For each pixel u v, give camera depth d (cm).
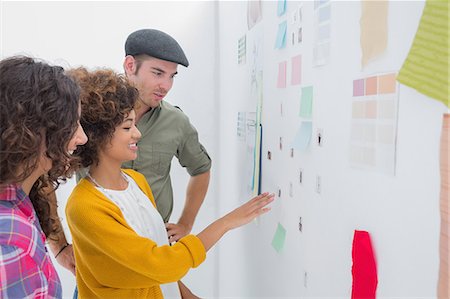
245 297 211
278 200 153
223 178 255
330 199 105
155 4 253
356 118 90
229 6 231
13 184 80
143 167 168
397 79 72
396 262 76
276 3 151
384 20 78
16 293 74
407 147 72
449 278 62
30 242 78
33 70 79
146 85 158
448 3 61
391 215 77
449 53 61
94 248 114
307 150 121
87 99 110
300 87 126
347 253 96
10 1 241
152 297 125
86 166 117
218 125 264
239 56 211
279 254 153
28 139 76
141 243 110
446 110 62
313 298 118
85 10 247
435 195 65
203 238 118
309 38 118
